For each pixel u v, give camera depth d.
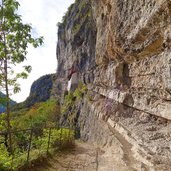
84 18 49.12
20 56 12.52
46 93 99.88
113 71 22.83
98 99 29.97
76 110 41.25
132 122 15.81
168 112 11.41
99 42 29.77
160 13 10.72
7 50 12.45
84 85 43.88
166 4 9.82
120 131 16.03
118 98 20.08
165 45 11.26
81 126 33.81
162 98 12.27
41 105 71.88
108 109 22.38
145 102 14.56
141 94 15.80
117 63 22.14
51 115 54.62
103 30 26.77
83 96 40.38
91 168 11.31
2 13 12.12
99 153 14.93
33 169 9.86
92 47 38.56
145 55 14.94
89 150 16.03
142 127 13.60
